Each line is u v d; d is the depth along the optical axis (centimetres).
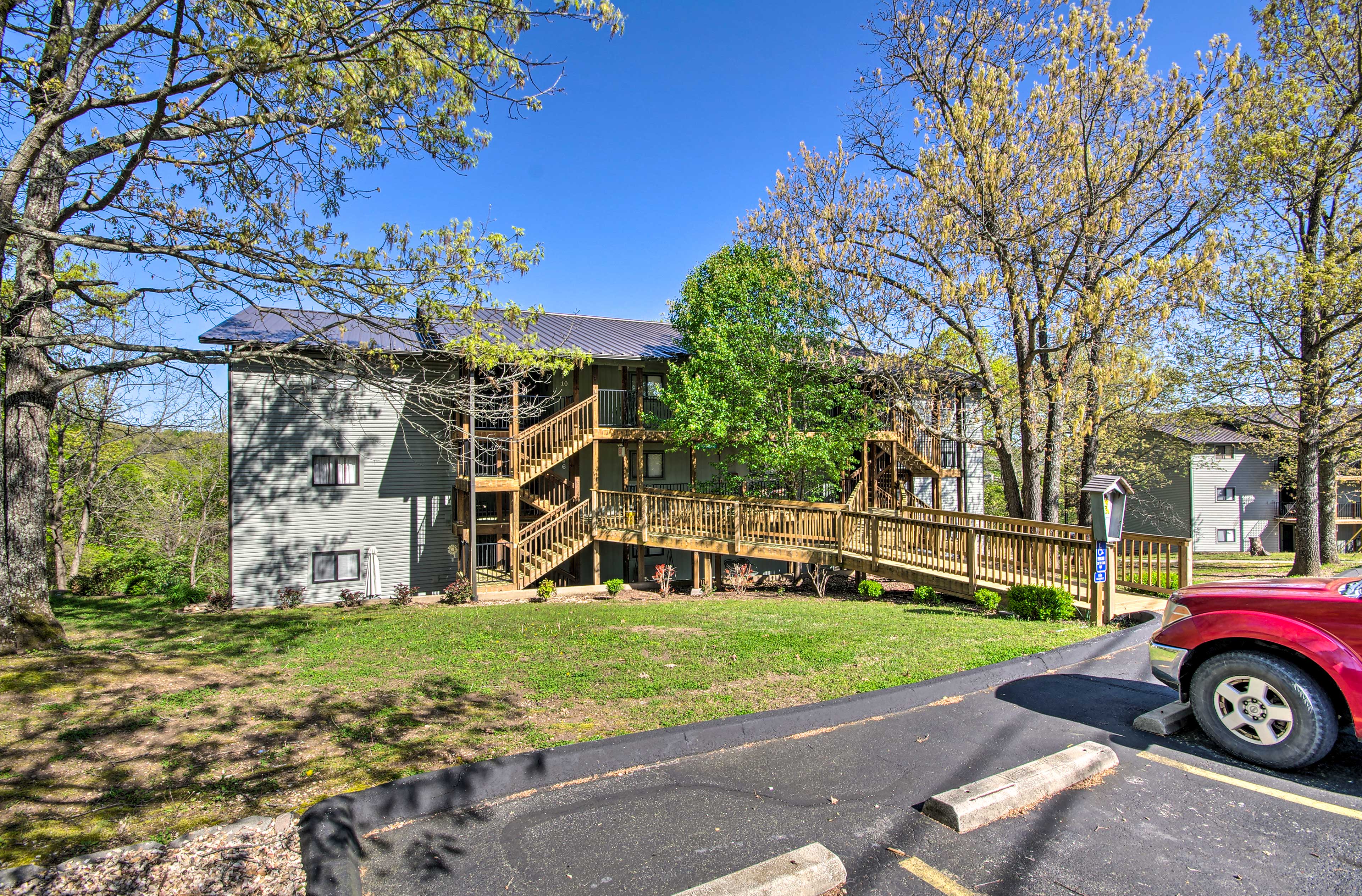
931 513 1586
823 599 1373
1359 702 403
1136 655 741
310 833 331
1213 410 1723
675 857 331
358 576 1730
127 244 662
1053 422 1545
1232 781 415
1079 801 389
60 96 659
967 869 319
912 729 509
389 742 485
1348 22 1385
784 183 1744
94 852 325
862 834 353
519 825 366
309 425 1681
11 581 738
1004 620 959
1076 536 1310
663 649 788
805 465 1786
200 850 322
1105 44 1389
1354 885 304
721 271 1808
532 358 897
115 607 1382
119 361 832
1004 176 1448
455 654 805
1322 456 1709
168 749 469
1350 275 1309
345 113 692
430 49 685
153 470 2589
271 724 527
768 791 405
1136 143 1398
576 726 517
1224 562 2302
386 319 771
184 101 724
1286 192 1443
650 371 2028
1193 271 1246
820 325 1727
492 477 1647
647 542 1673
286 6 597
